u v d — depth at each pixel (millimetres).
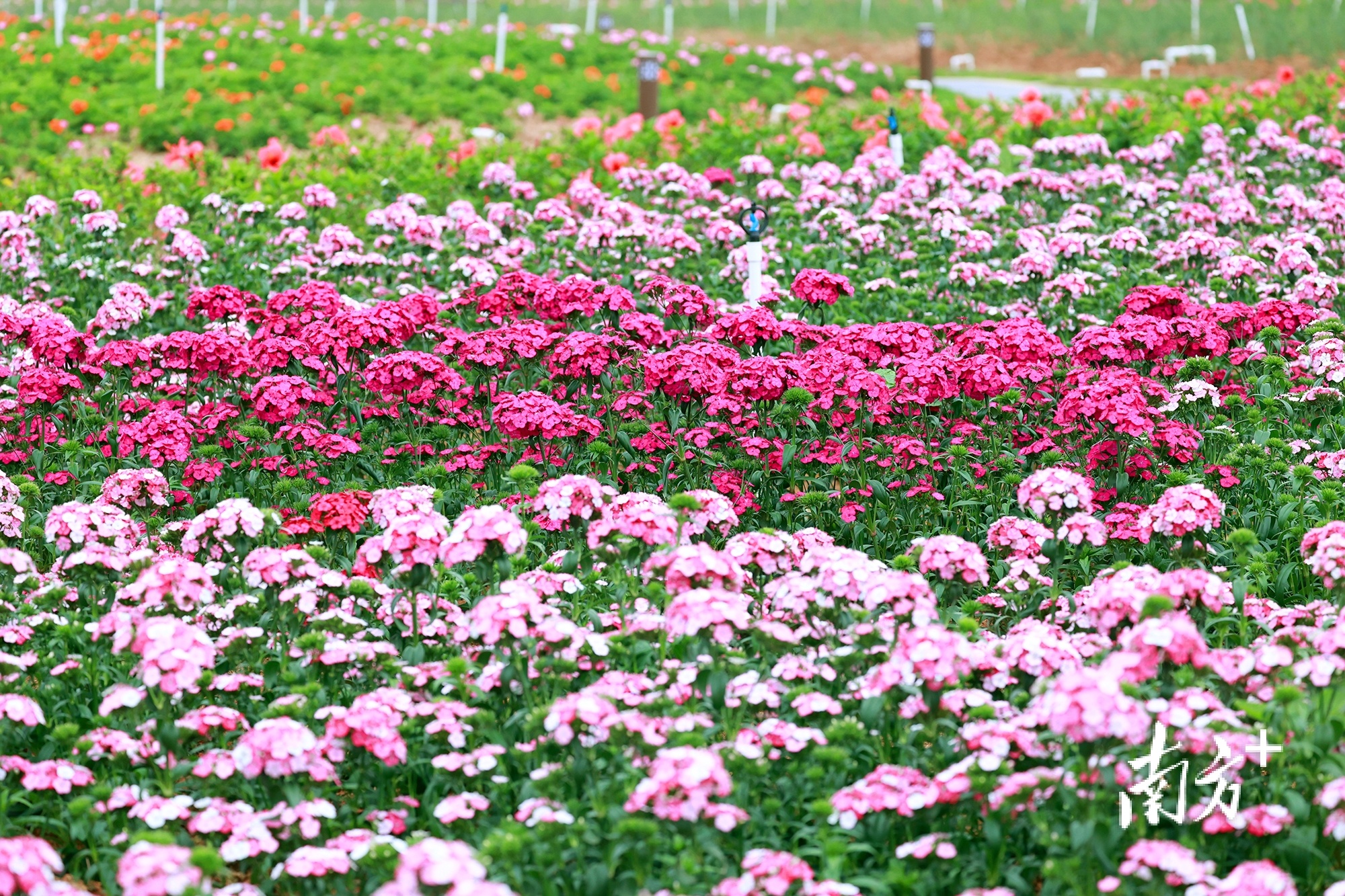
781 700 5633
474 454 8289
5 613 6449
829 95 25750
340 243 12273
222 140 19766
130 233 14180
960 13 37688
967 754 5316
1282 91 20516
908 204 14227
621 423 8727
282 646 6281
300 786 5266
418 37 27562
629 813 4809
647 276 12141
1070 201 15008
